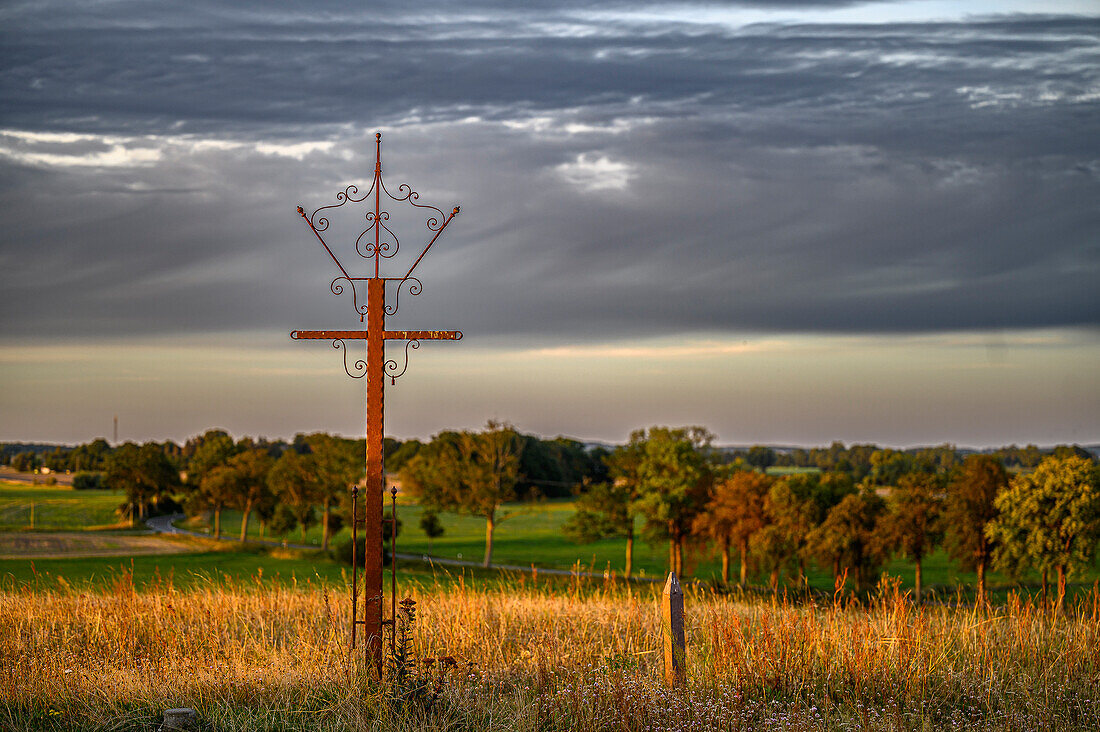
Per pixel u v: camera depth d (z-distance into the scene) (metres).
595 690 9.21
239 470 111.19
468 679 9.96
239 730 8.45
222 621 12.74
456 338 10.46
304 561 80.81
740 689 9.81
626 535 81.44
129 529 129.00
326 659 10.50
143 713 8.95
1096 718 9.21
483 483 86.44
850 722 8.78
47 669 10.31
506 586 15.98
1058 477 53.94
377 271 10.54
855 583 64.31
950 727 8.84
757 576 70.12
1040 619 12.47
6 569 59.19
